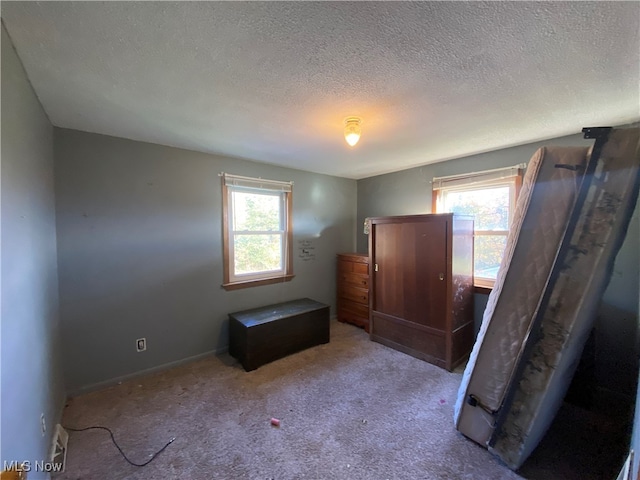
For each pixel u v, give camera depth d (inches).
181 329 111.8
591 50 49.7
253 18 42.2
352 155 122.0
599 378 89.3
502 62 53.7
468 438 70.5
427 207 139.9
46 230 73.6
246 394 90.0
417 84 62.1
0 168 42.0
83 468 61.9
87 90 64.6
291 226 146.6
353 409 82.4
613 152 54.5
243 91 65.3
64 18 42.1
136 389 93.5
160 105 72.6
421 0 38.6
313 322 126.2
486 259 120.0
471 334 118.5
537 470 61.5
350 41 47.6
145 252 103.1
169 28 44.4
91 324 93.0
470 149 113.5
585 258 56.4
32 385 54.4
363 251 173.8
